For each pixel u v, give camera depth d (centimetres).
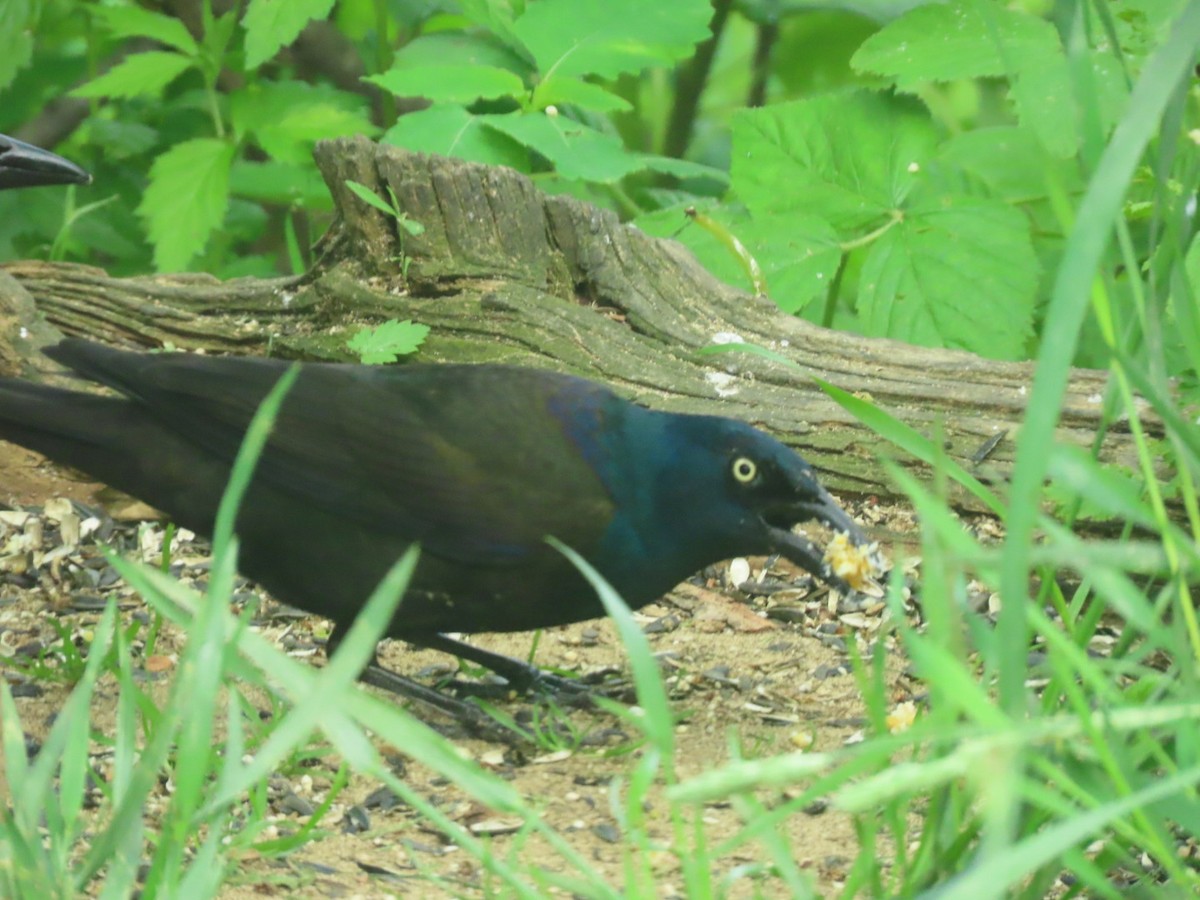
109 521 1038
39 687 839
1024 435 405
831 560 753
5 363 1140
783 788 743
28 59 1460
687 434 772
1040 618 459
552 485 773
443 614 813
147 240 1390
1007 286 1202
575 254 1135
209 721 482
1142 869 666
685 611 966
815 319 1495
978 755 378
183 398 802
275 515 799
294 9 1329
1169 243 547
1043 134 1146
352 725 477
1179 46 414
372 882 663
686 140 1800
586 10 1264
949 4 1223
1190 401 954
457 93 1231
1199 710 437
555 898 646
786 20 1822
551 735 810
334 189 1161
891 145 1267
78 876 505
